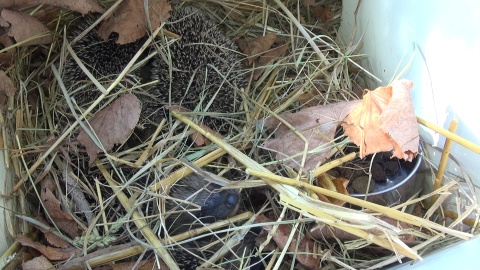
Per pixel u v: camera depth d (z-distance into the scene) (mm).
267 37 911
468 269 595
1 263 662
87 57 827
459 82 646
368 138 684
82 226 716
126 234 705
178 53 826
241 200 753
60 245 699
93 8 801
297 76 848
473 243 633
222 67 837
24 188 748
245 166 727
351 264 700
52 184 744
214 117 806
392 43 775
